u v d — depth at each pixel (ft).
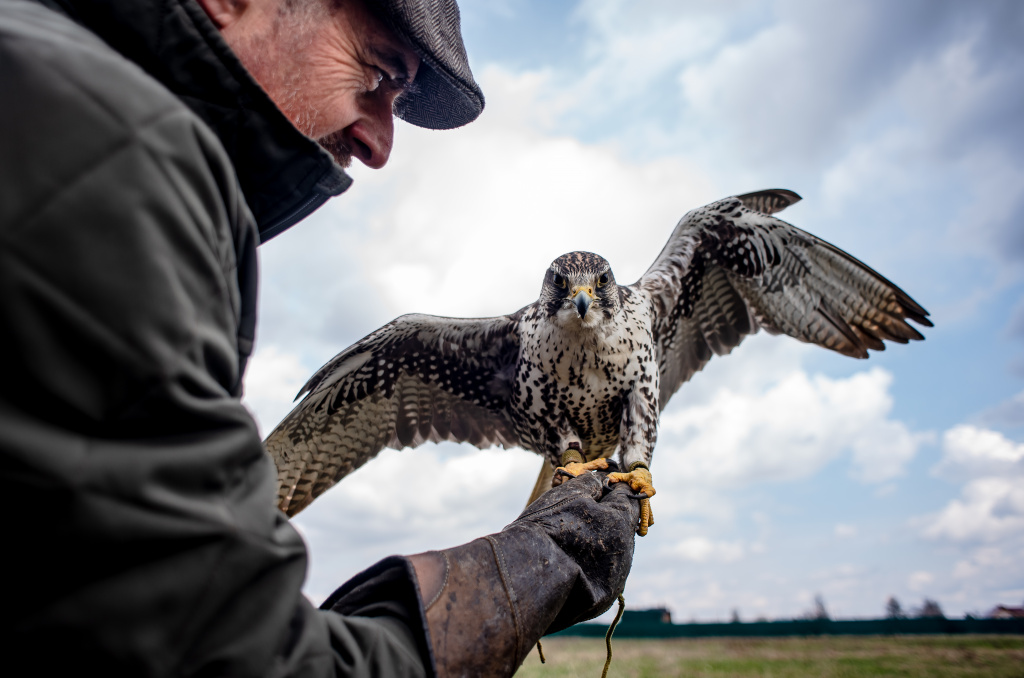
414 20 4.30
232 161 3.44
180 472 2.48
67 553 2.26
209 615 2.45
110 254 2.41
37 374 2.27
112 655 2.27
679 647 22.99
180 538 2.41
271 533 2.74
